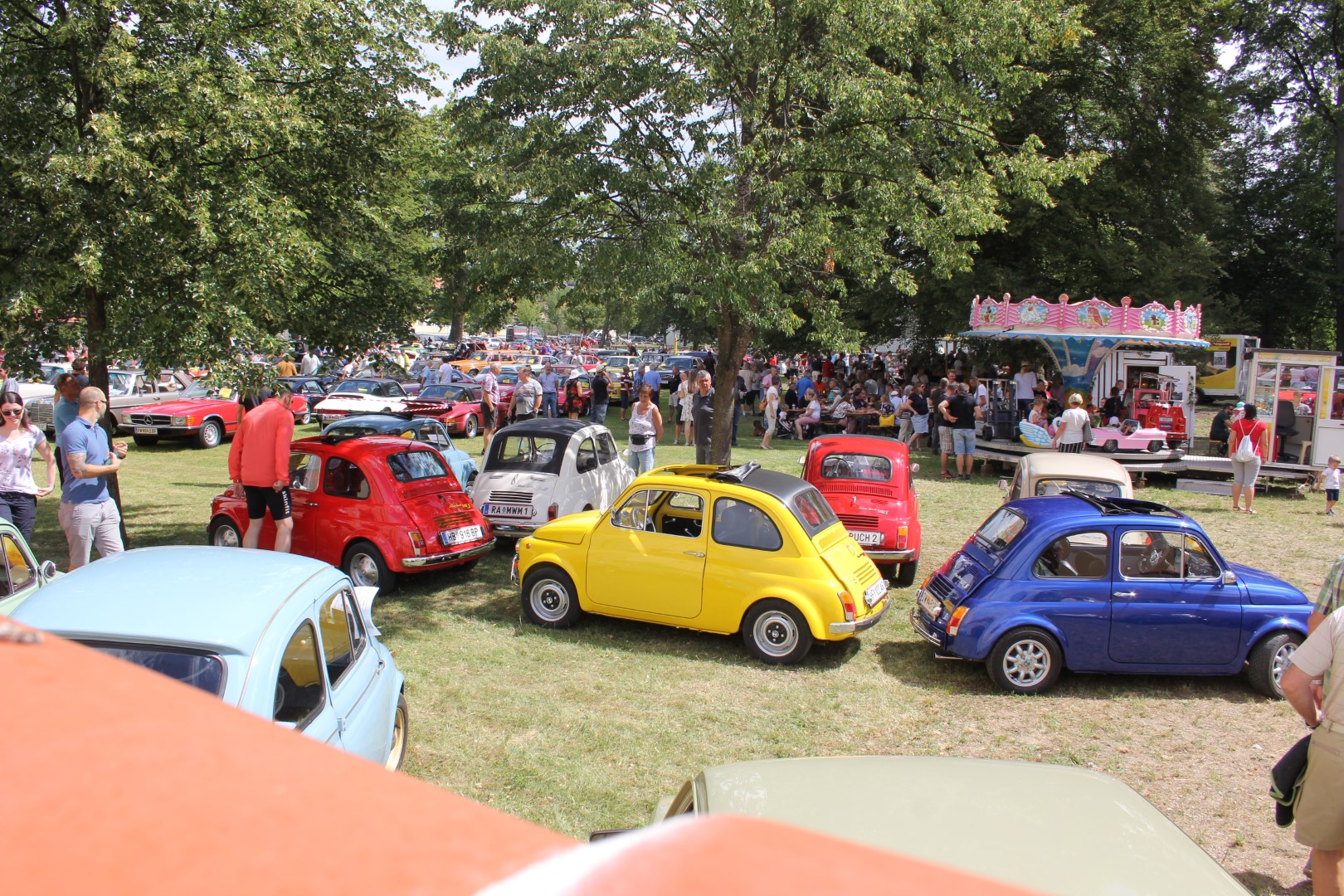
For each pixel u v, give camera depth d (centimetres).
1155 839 293
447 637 936
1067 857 281
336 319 1277
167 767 49
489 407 2141
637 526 941
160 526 1351
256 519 1007
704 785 349
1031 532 848
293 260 1012
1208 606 825
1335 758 421
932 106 1188
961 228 1170
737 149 1089
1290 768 450
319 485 1073
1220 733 759
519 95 1087
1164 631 823
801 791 324
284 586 473
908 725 759
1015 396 2297
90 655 66
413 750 679
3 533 622
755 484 925
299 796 47
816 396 2762
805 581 878
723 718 758
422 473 1111
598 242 1085
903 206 1163
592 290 1075
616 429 2745
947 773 338
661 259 1033
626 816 599
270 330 1125
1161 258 2830
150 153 972
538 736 712
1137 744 734
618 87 1031
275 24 1085
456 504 1114
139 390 2327
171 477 1792
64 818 43
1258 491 1977
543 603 980
